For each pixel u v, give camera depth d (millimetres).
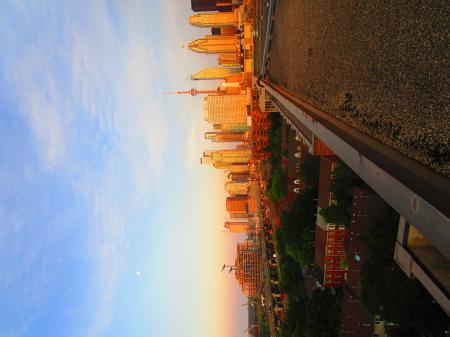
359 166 15625
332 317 50750
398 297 30969
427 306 29469
